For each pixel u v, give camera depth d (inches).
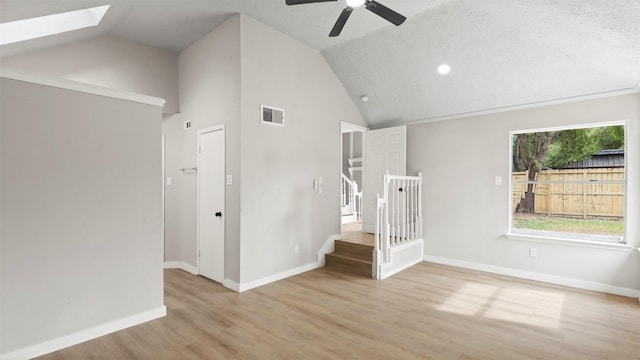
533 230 169.5
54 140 96.4
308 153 179.0
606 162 156.1
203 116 168.1
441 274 172.2
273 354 92.4
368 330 107.0
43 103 94.6
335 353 92.8
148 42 172.7
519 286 152.6
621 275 141.5
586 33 122.2
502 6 125.3
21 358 89.6
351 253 187.0
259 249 153.2
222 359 89.7
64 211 98.2
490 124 177.6
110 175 107.7
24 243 91.1
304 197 176.6
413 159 207.2
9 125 89.0
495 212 176.1
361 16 144.3
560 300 134.4
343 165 329.7
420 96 187.6
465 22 138.3
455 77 167.0
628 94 140.4
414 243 193.6
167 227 187.8
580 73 140.7
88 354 93.0
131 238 112.2
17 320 89.7
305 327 109.3
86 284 101.9
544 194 173.2
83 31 139.2
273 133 159.5
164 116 186.2
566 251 154.8
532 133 178.7
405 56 166.7
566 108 155.0
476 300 134.3
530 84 154.7
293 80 169.8
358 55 178.1
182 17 144.9
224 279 153.9
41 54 144.5
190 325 111.0
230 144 150.2
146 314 114.6
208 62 163.3
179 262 188.1
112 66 163.9
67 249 98.6
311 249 180.9
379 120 219.3
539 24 126.6
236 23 144.7
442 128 195.3
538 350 94.2
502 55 146.3
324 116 189.9
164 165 186.1
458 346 96.7
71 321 98.6
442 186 195.2
